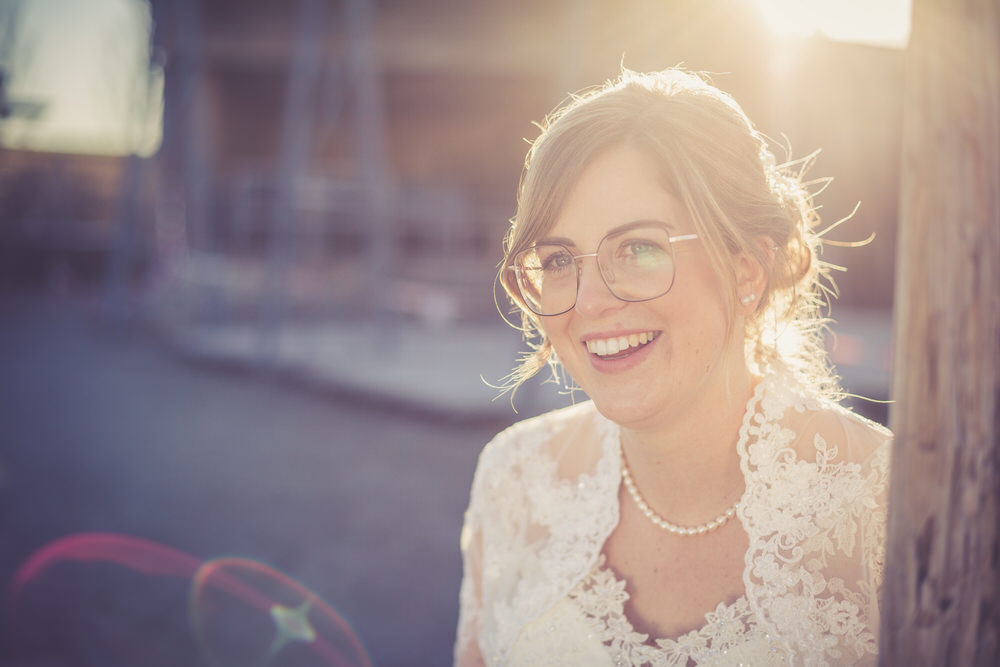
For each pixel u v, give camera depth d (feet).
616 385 3.50
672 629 3.64
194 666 10.64
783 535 3.50
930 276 2.20
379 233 42.96
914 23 2.23
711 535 3.72
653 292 3.33
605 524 3.87
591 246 3.42
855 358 30.32
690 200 3.27
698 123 3.36
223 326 53.93
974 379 2.15
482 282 69.21
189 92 52.75
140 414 28.48
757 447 3.62
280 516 17.02
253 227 65.67
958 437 2.17
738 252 3.44
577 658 3.71
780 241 3.56
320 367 36.91
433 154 72.18
